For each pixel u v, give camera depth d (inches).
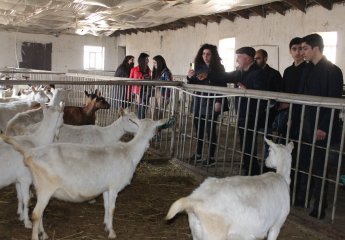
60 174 143.6
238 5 515.5
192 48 727.1
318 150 183.6
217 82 266.1
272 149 144.5
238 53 237.6
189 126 353.1
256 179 126.4
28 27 877.2
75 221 175.5
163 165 272.7
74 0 490.9
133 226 174.2
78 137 213.9
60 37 1013.2
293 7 498.3
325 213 192.2
